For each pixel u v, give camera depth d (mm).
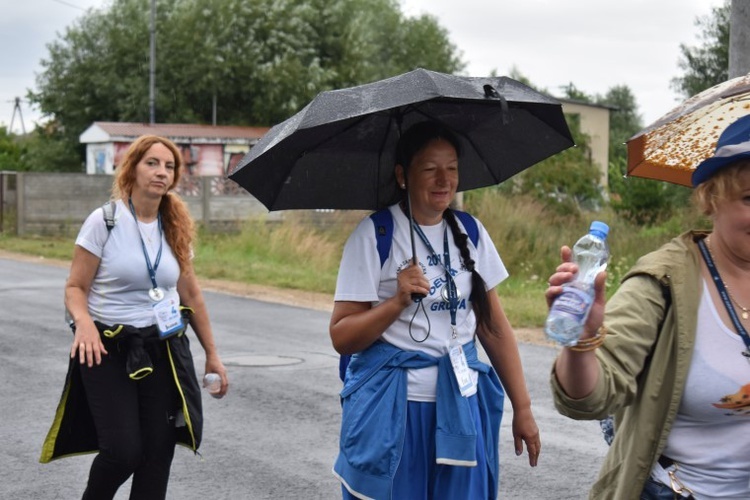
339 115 3443
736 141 2854
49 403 8023
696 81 31984
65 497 5832
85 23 51219
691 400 2713
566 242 19734
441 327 3619
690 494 2758
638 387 2770
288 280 17891
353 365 3684
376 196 4055
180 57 49156
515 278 17891
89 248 4625
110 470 4504
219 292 16688
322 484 6039
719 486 2750
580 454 6680
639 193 26766
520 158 4133
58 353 10305
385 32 60156
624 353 2697
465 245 3656
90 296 4668
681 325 2701
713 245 2775
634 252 18359
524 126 4004
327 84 49656
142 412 4613
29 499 5781
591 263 2588
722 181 2699
